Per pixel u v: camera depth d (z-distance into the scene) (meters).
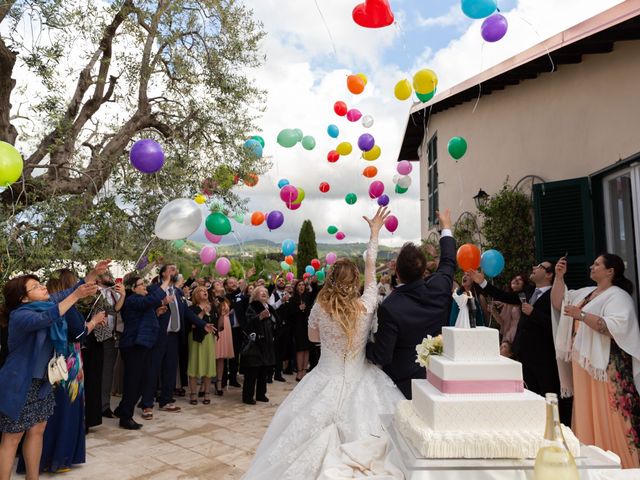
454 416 1.49
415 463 1.42
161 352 5.52
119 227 5.60
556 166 5.61
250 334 6.16
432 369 1.72
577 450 1.50
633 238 4.46
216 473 3.73
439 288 2.53
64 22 4.94
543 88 5.87
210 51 6.70
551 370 3.85
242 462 3.97
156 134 6.93
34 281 3.33
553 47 4.72
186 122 6.57
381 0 3.84
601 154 4.86
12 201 5.07
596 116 4.94
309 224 27.31
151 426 5.07
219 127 6.83
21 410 3.02
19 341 3.07
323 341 2.45
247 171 6.83
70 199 5.16
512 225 6.07
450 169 8.78
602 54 4.84
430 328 2.48
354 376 2.36
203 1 6.51
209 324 6.08
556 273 3.63
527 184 6.14
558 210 5.26
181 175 5.98
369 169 8.37
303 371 7.93
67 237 5.03
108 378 5.60
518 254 6.04
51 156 5.58
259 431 4.87
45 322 2.99
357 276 2.50
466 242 7.62
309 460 2.01
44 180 5.34
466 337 1.64
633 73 4.43
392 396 2.30
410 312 2.45
